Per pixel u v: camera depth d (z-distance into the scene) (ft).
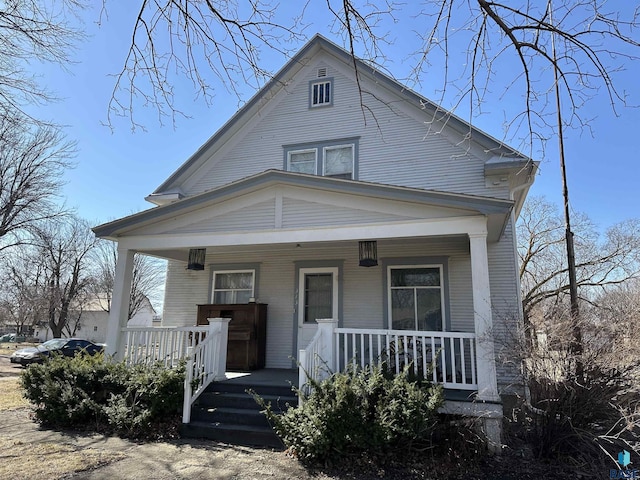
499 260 27.30
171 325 33.60
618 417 16.39
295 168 33.24
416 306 28.19
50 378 22.26
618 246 55.72
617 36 10.41
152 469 15.10
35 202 56.44
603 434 16.10
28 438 19.07
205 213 24.90
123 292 25.31
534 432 17.42
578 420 16.52
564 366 16.61
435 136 30.30
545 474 15.38
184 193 35.22
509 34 10.45
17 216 55.88
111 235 25.95
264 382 22.68
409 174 30.25
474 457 16.29
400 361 24.81
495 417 17.30
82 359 24.23
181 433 19.40
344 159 32.22
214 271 33.53
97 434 19.79
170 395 20.13
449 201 20.15
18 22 14.12
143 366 22.13
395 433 15.61
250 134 35.04
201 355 22.13
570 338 16.56
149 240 25.48
